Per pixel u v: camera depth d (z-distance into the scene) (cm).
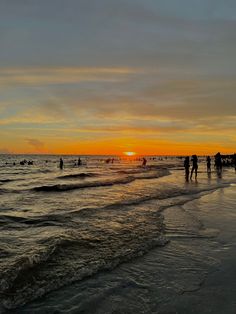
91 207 930
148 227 684
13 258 461
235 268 453
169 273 436
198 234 634
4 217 783
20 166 4706
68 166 4778
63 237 575
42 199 1127
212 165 4728
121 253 507
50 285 385
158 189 1428
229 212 872
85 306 341
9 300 346
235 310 333
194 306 341
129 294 370
